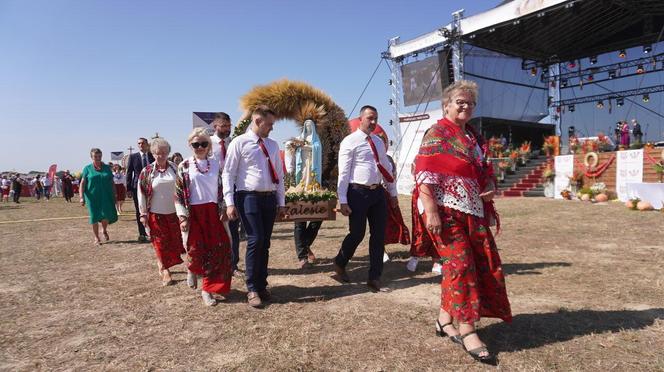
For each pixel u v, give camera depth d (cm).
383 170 475
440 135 313
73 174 3581
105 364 307
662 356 291
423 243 535
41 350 335
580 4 1647
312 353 313
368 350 315
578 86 2441
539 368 278
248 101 656
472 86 315
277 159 454
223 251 443
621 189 1491
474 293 300
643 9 1895
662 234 773
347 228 970
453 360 295
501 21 1698
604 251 636
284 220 549
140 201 516
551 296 426
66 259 694
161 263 518
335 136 694
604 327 343
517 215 1098
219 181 452
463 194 307
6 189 3080
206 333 360
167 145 519
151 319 398
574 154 1755
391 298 443
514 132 2433
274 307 421
